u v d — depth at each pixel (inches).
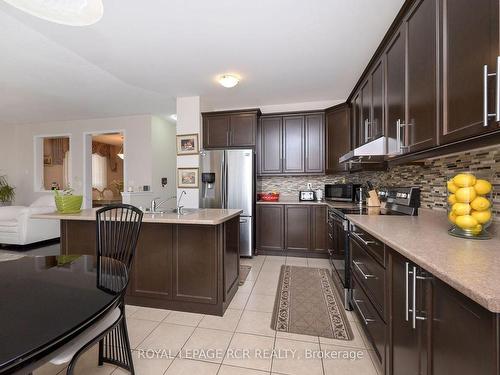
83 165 216.2
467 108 44.6
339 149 143.8
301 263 141.0
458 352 30.0
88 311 35.4
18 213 168.6
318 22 80.0
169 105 175.0
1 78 127.7
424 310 37.9
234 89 138.6
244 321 81.7
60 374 59.1
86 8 46.6
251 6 72.5
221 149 155.0
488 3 39.5
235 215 97.1
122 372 60.1
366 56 101.7
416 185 89.4
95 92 148.4
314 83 130.4
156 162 207.5
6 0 42.8
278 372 59.8
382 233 54.8
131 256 60.2
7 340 28.5
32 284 44.9
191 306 87.7
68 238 98.3
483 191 48.6
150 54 99.9
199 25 81.2
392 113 79.2
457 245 44.3
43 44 95.0
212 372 59.8
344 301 90.2
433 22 55.4
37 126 227.3
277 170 161.0
